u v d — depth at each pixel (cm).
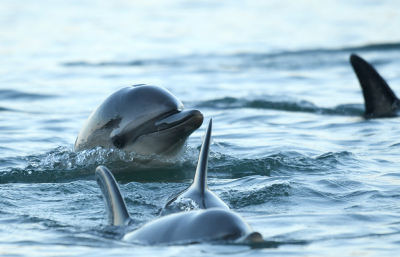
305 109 5356
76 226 1970
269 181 2644
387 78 7350
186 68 8956
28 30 14438
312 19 16588
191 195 1945
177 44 12225
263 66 9088
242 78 7775
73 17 17438
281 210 2156
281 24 15638
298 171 2880
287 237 1766
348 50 10456
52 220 2052
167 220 1639
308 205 2230
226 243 1523
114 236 1753
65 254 1633
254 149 3512
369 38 12125
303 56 10000
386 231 1836
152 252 1508
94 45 12181
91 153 3064
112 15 18225
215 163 3061
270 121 4719
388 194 2373
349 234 1803
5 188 2572
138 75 8200
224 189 2520
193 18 17425
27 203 2319
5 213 2159
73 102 5981
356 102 5691
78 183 2661
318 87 6869
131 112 2970
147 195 2405
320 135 4044
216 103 5700
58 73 8475
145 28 15112
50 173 2939
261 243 1587
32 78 7919
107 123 3033
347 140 3816
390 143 3634
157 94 2983
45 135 4209
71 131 4422
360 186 2514
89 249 1653
